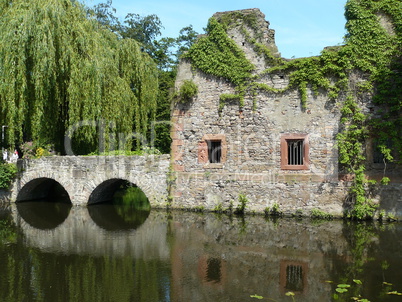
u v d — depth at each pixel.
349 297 6.34
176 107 14.58
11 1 15.88
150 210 14.74
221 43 13.95
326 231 10.89
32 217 13.88
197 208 14.15
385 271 7.55
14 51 14.03
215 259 8.48
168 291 6.72
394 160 11.84
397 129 11.85
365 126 12.14
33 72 14.27
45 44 13.94
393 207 11.93
